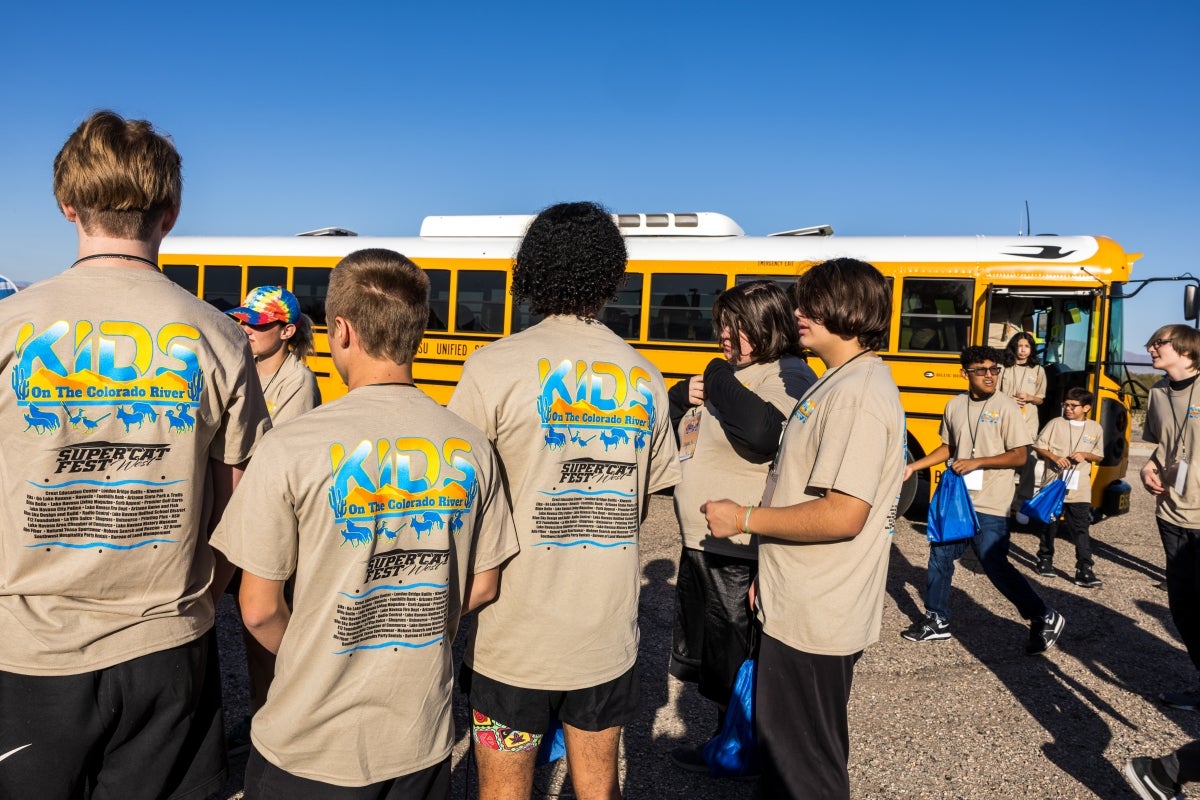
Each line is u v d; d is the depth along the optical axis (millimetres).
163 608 1750
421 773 1706
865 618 2205
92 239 1759
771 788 2250
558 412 1926
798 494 2273
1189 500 3762
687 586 3100
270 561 1591
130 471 1677
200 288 10133
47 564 1623
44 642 1626
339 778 1619
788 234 9117
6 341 1583
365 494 1603
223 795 2949
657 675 4277
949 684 4277
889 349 8406
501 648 1951
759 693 2297
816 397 2271
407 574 1665
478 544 1827
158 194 1766
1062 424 6383
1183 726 3814
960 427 4891
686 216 9203
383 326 1716
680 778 3217
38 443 1596
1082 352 8070
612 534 1992
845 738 2232
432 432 1711
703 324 8820
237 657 4301
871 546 2205
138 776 1771
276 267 9914
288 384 3260
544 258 1999
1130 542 7812
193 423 1744
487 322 9398
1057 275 8039
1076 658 4680
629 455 2018
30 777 1649
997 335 8500
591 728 1999
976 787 3240
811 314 2295
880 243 8523
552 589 1934
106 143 1692
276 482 1556
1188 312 7492
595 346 2014
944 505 4754
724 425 2727
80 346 1632
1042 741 3641
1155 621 5398
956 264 8266
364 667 1629
